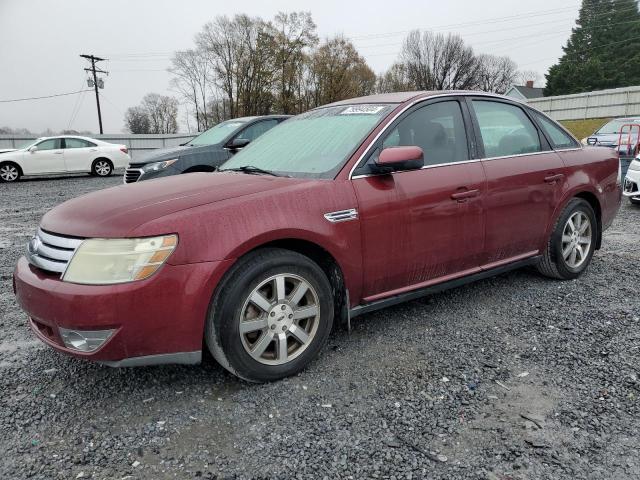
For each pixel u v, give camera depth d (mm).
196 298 2545
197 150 8281
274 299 2818
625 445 2271
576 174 4410
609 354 3135
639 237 6336
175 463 2217
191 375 2990
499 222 3818
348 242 3023
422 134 3527
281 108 54406
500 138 4000
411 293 3441
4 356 3283
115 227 2527
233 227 2646
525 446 2287
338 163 3178
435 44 67312
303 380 2906
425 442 2332
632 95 32125
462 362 3088
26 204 10797
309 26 53062
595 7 68438
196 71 62188
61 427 2494
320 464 2191
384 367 3047
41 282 2557
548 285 4465
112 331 2436
